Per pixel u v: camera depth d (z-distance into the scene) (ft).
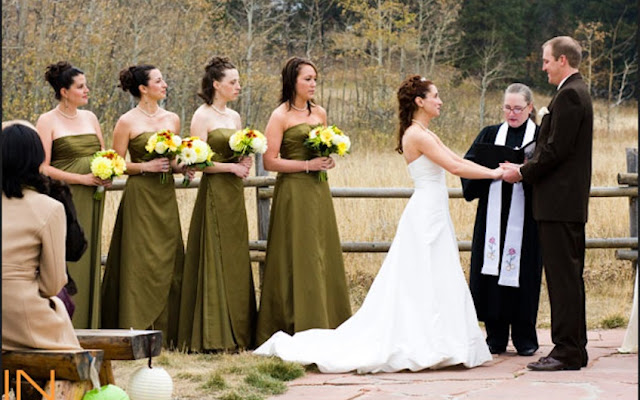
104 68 134.10
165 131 38.11
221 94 39.70
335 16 226.79
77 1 132.36
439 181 36.24
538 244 36.70
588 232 57.26
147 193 38.99
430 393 30.32
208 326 38.86
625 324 43.88
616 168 94.79
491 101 219.00
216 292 39.17
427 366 34.04
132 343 26.78
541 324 44.68
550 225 33.71
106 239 52.95
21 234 24.71
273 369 33.47
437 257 35.55
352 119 168.55
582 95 33.42
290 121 39.70
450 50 228.43
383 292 35.40
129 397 27.20
